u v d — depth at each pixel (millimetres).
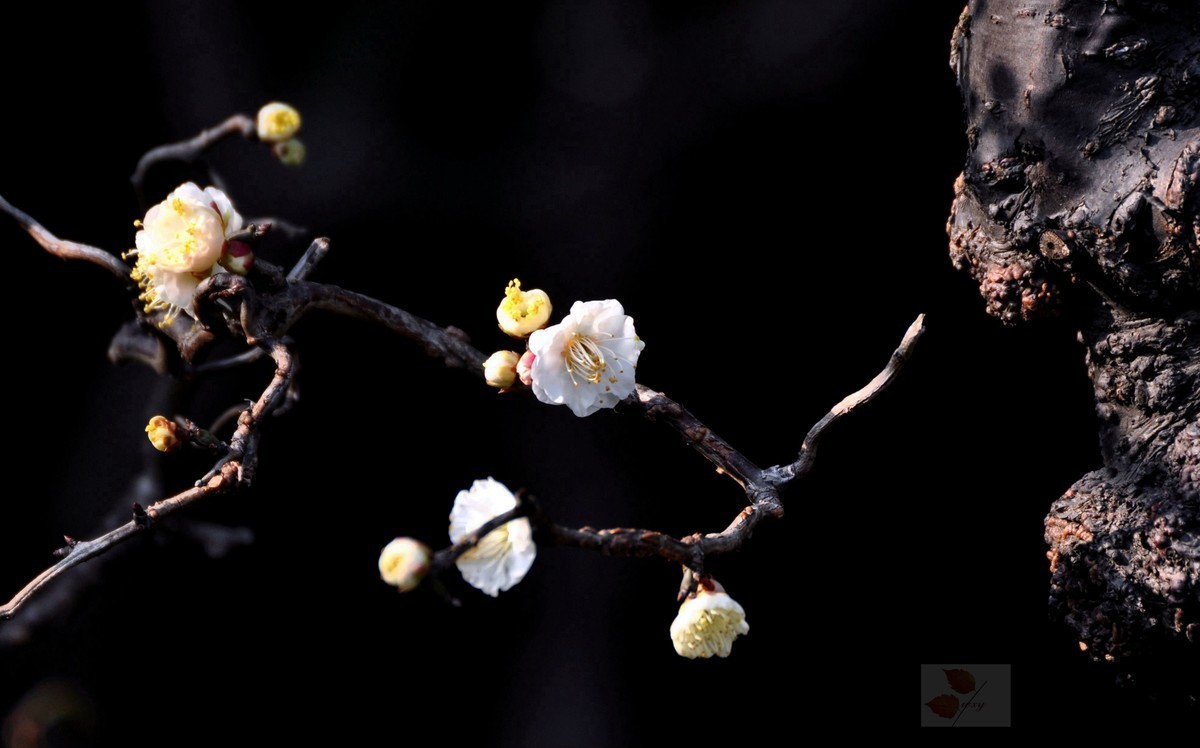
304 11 1606
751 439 1689
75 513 1596
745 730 1661
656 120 1637
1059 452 1531
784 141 1633
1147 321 971
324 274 1665
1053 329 999
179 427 930
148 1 1546
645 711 1686
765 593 1678
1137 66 955
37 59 1487
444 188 1675
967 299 1593
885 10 1557
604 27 1618
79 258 1004
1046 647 1516
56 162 1521
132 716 1594
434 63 1630
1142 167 953
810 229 1662
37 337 1562
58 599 1348
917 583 1621
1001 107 972
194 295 950
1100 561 962
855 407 947
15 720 1261
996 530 1584
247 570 1673
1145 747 1302
